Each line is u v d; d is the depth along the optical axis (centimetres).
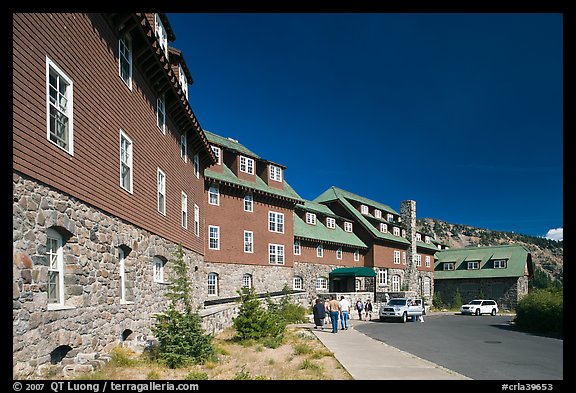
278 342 1672
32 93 800
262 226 3550
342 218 5106
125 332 1308
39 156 816
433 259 6838
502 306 6088
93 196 1062
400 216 6362
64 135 946
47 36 862
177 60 2014
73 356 939
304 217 4559
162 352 1170
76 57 988
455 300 6075
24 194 766
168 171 1792
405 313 3338
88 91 1049
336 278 4712
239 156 3394
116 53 1238
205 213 3036
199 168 2467
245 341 1675
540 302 2647
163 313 1458
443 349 1733
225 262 3161
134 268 1354
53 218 866
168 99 1769
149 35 1348
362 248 5059
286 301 3058
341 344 1678
